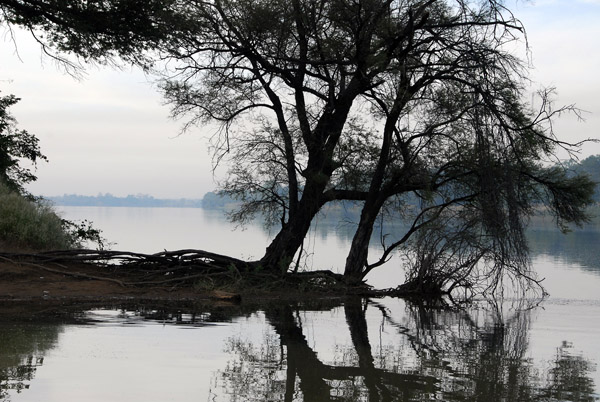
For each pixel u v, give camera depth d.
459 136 18.89
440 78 18.31
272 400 7.11
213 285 17.00
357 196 20.59
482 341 11.34
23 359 8.42
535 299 18.56
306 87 19.59
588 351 10.52
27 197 26.73
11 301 13.59
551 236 60.53
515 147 18.08
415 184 19.66
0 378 7.46
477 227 18.64
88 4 19.58
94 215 142.38
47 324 11.05
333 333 11.69
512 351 10.42
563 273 25.80
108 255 17.92
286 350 9.91
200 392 7.31
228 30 18.94
